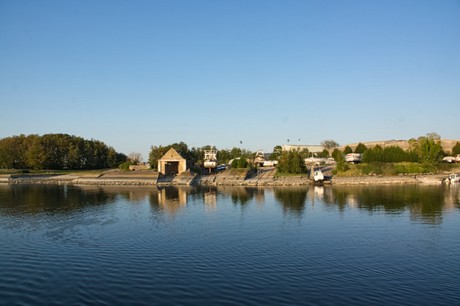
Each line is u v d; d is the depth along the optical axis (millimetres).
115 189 102438
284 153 130750
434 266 30109
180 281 26891
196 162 166625
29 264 31062
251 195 84000
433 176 115250
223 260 31891
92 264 30969
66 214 56938
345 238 39656
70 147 174000
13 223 49250
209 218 52812
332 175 122438
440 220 48969
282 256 33000
